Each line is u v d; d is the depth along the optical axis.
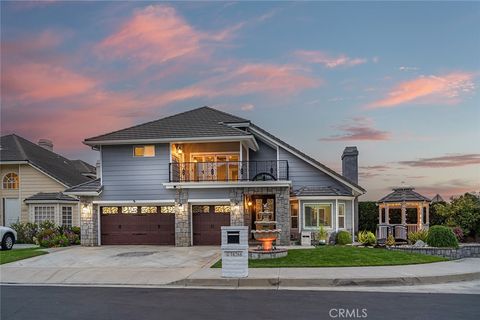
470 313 8.12
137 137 21.25
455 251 17.53
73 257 16.73
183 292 10.63
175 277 12.41
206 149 23.31
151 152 21.66
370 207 27.92
